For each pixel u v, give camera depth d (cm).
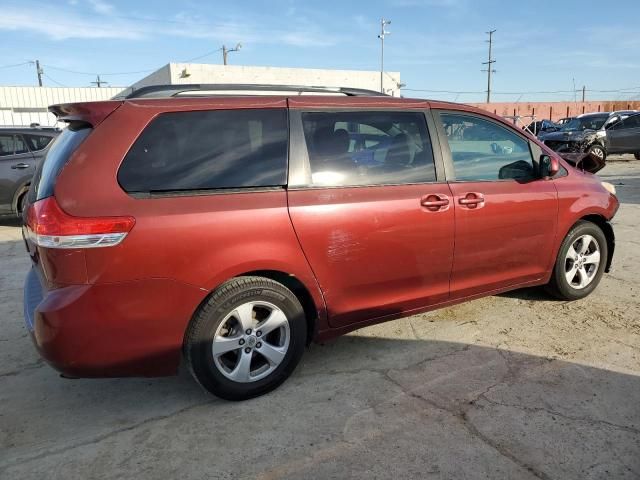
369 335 409
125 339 278
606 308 457
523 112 4538
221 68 3262
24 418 307
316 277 326
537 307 460
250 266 300
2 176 832
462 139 394
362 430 287
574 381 335
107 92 4097
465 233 380
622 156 2091
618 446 270
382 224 343
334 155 338
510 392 322
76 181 272
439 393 323
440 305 392
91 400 326
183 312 288
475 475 250
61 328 266
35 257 298
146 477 254
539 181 428
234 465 261
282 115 327
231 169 305
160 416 306
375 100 362
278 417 301
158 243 277
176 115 299
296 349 330
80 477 254
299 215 314
